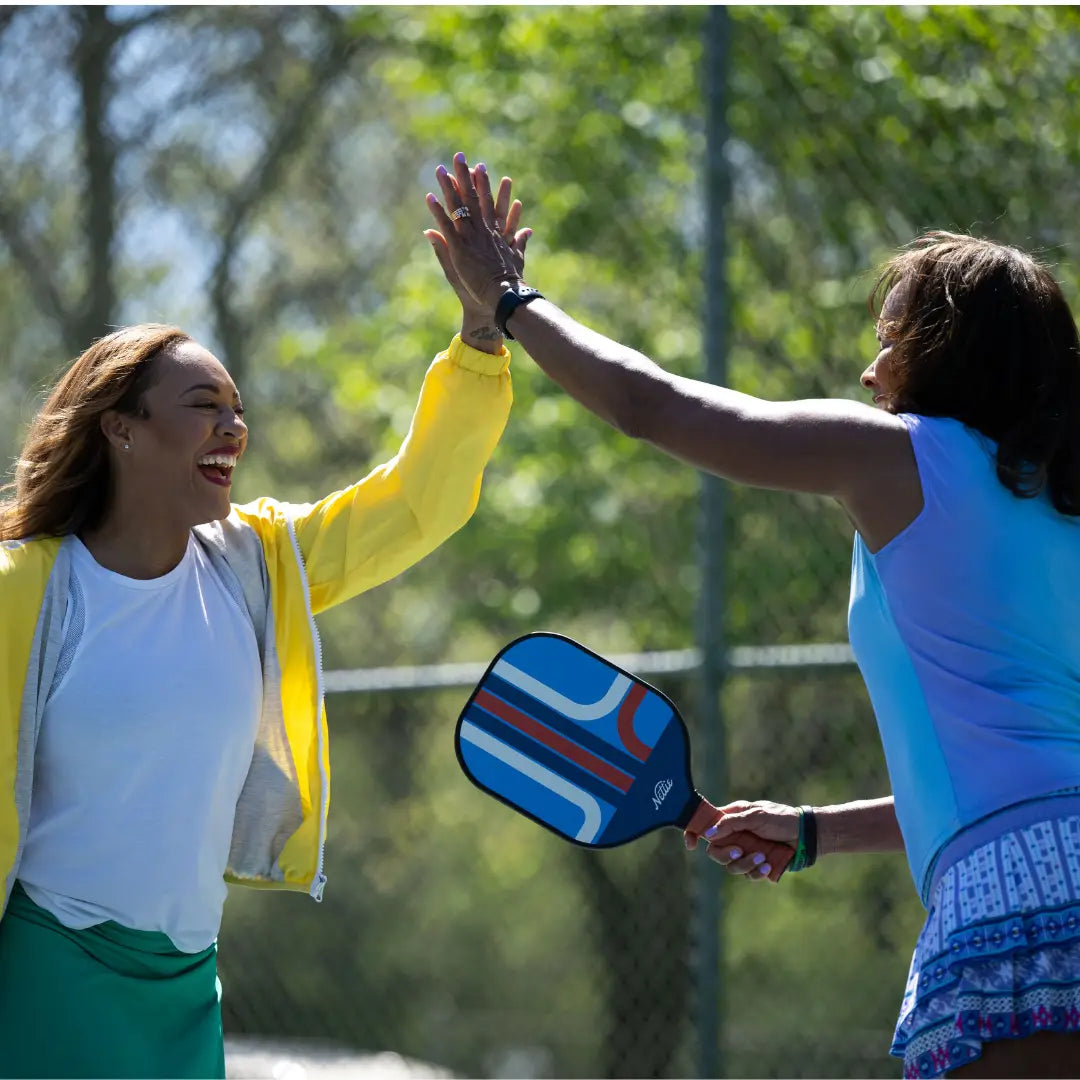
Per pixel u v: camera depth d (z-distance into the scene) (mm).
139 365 9695
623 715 9484
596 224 33281
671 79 33938
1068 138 18922
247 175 36188
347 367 38969
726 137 17922
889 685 8414
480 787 9398
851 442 8172
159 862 9508
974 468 8242
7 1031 9352
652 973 25969
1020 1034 7707
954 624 8172
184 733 9523
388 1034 44031
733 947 28344
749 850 9656
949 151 19266
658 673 17281
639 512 36281
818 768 21141
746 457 8195
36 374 28188
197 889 9727
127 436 9680
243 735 9859
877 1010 26344
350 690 18625
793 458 8148
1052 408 8406
